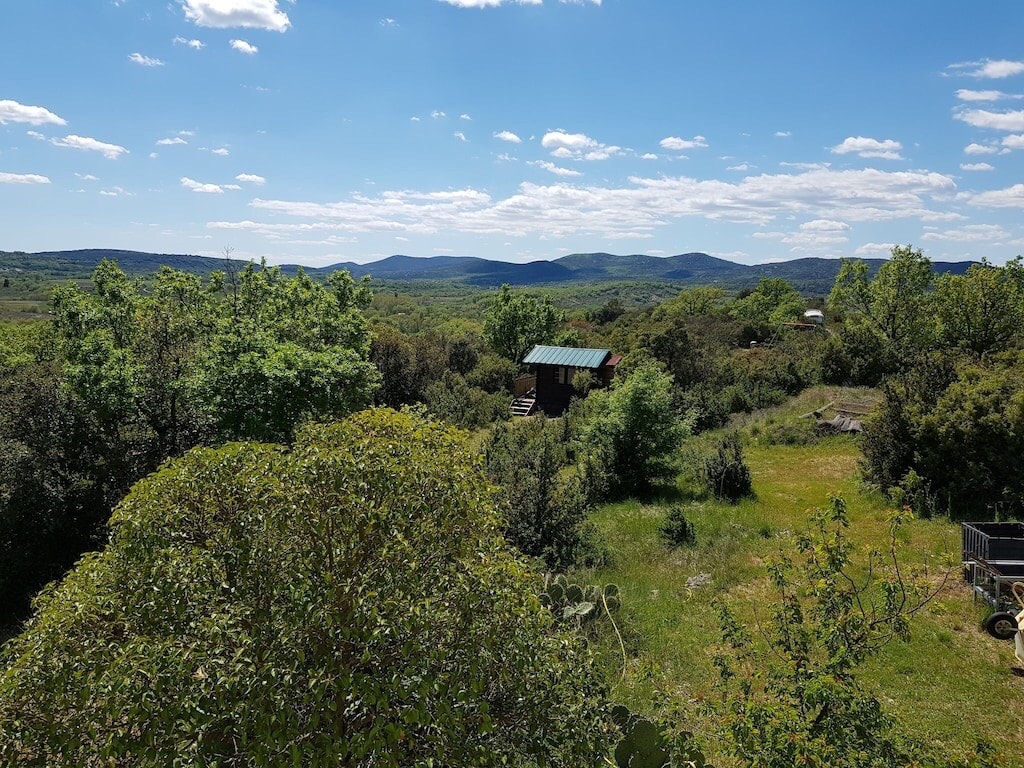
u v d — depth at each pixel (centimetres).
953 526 1285
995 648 873
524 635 409
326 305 2123
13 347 3519
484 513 465
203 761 333
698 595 1077
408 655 369
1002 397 1384
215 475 420
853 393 2706
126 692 339
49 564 1312
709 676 811
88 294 1755
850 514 1439
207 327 1631
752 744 434
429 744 380
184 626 374
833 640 471
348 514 403
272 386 1329
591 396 2623
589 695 473
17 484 1275
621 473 1812
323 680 338
